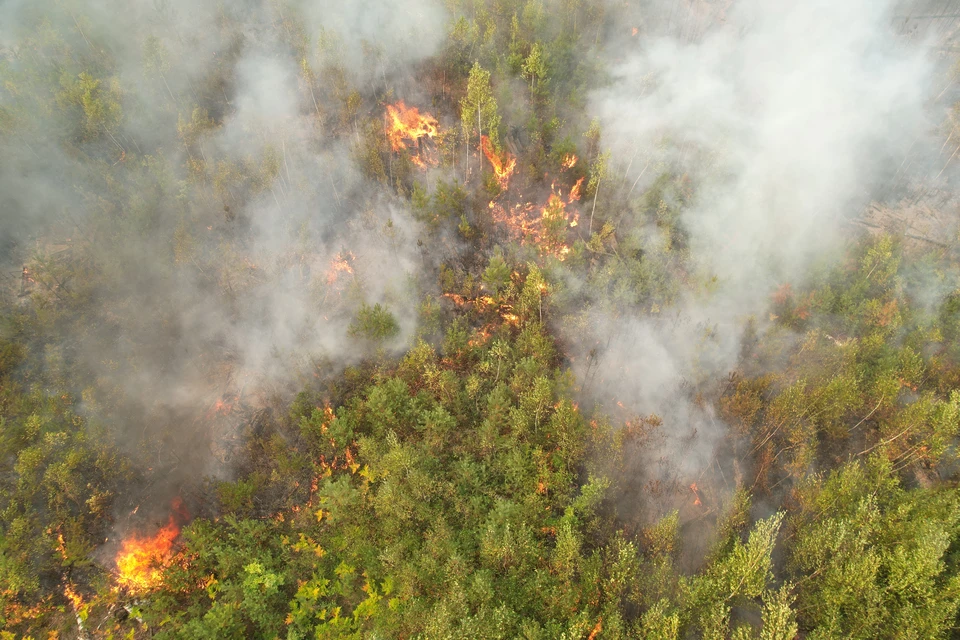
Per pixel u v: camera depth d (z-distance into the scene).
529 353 40.97
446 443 37.47
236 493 34.34
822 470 40.69
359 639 30.12
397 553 31.80
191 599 31.84
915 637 27.48
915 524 31.34
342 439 36.38
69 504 33.72
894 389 39.88
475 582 29.39
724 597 29.92
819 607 30.95
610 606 29.30
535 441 37.31
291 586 32.66
